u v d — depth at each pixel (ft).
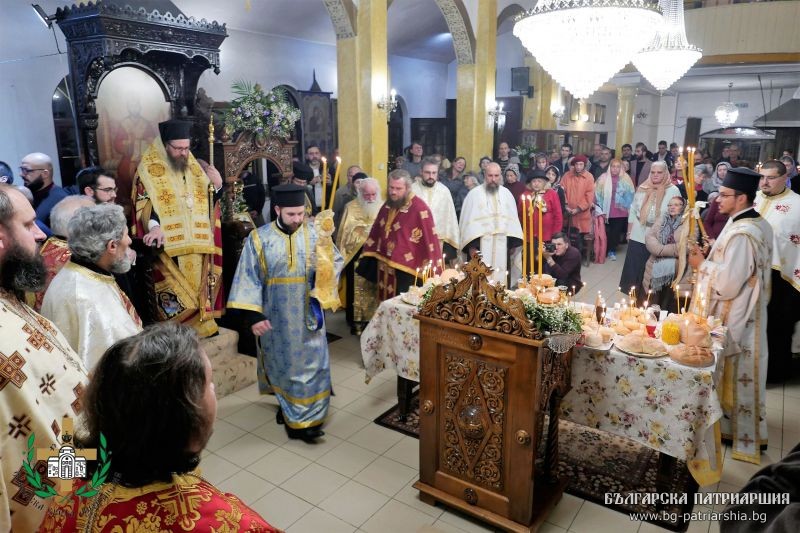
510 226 17.95
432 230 14.24
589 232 25.17
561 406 8.66
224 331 12.67
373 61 20.17
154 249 11.50
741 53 33.45
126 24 12.50
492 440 7.59
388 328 10.76
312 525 8.04
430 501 8.43
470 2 26.89
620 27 9.06
